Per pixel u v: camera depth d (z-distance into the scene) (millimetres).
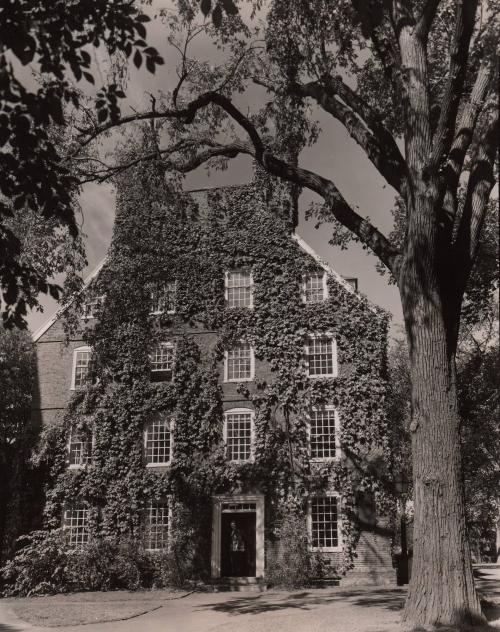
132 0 10281
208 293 29719
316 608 17062
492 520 41688
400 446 32375
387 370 27516
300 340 28047
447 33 17000
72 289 18797
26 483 28344
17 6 8945
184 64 16719
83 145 15969
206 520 26625
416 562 11805
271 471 26594
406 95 13352
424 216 12734
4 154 9789
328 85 15922
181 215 20219
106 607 19531
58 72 9617
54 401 29609
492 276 22297
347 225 14836
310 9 15836
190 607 19203
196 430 27922
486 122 13609
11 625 16000
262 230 30125
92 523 27297
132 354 28547
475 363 25250
